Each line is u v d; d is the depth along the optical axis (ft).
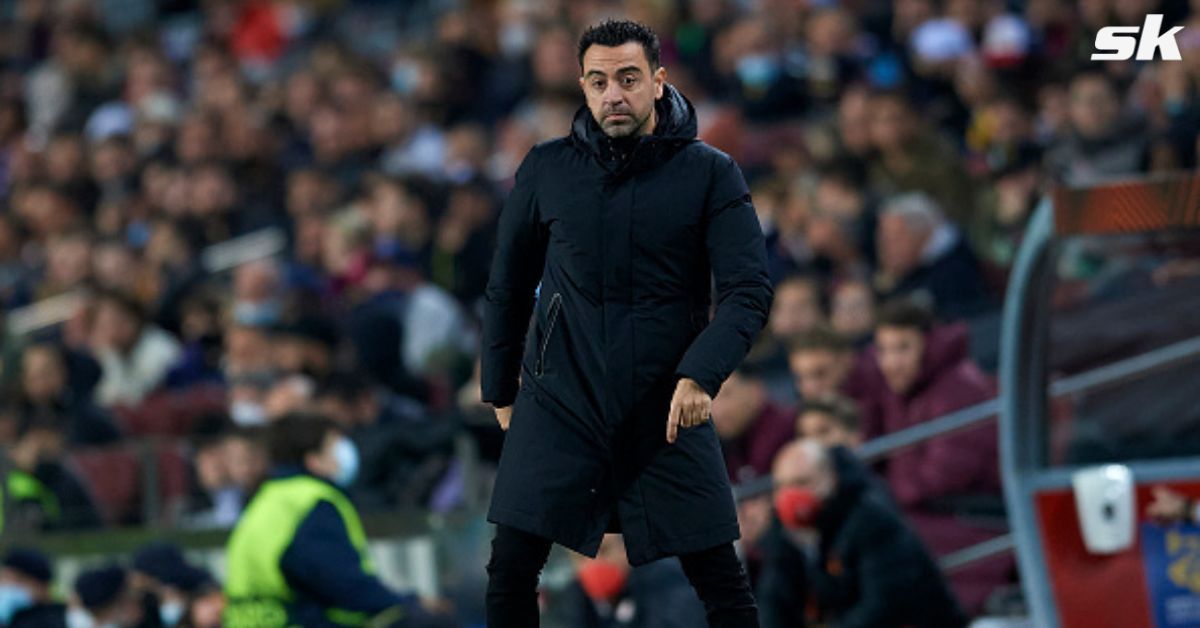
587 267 64.95
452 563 120.67
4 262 218.18
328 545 99.25
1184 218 84.33
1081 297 116.98
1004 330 92.58
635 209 64.64
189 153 216.95
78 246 197.26
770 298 64.64
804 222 152.46
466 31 218.18
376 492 124.98
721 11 197.57
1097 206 85.97
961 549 113.80
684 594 93.81
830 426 104.58
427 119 209.26
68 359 154.81
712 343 63.10
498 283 67.10
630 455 65.05
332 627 99.60
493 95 210.79
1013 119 154.40
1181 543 88.02
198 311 171.73
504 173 190.29
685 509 64.95
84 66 253.44
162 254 198.49
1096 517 88.43
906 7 189.06
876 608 97.25
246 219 205.67
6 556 115.14
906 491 115.85
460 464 123.13
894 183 152.76
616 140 64.69
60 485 128.98
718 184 64.80
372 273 155.12
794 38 196.75
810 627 100.53
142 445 132.87
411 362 150.92
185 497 132.16
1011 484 91.40
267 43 260.42
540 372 65.82
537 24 212.43
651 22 198.29
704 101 185.88
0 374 171.53
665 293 65.00
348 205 192.75
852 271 147.95
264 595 99.81
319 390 131.44
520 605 66.54
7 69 272.72
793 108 184.65
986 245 149.48
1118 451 103.09
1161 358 103.35
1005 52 171.94
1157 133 134.21
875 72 181.16
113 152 225.76
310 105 224.74
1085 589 88.79
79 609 112.06
